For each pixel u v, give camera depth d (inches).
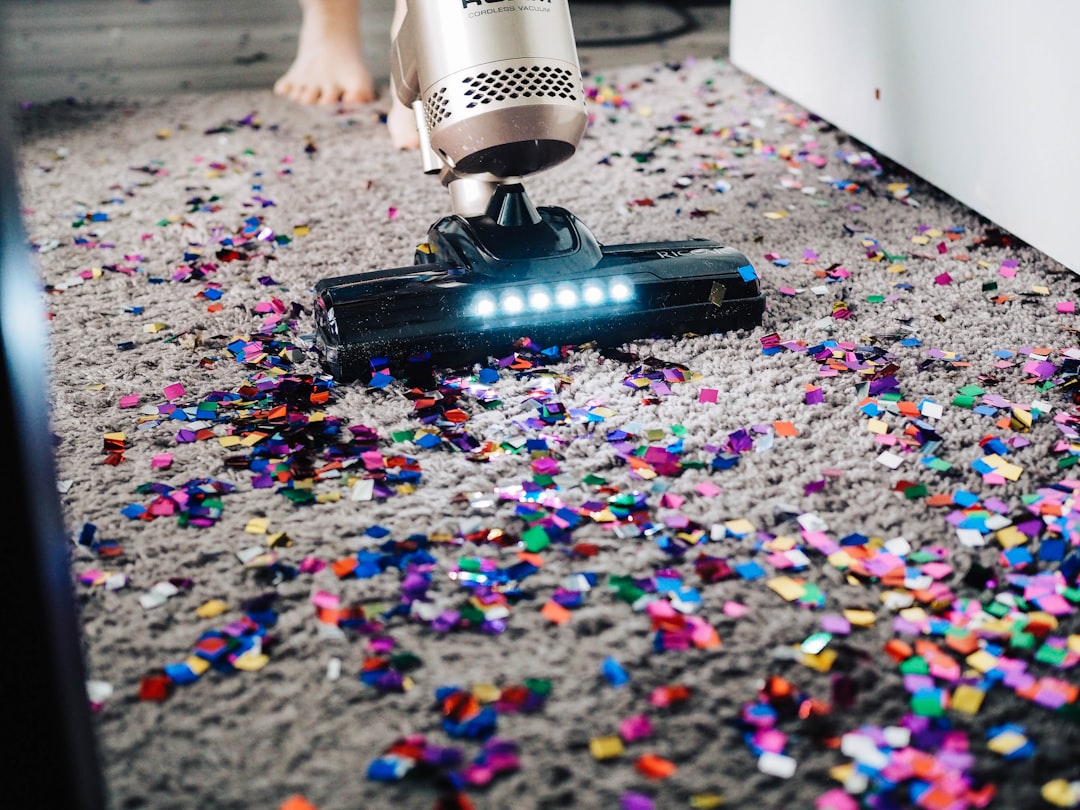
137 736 25.5
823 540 29.0
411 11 34.5
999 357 35.3
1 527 18.7
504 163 34.7
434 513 30.1
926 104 44.9
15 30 78.7
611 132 52.2
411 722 25.7
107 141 52.7
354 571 28.5
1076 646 26.6
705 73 59.9
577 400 33.7
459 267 35.2
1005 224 41.7
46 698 19.5
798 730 25.4
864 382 34.3
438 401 33.3
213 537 29.6
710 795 24.4
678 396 33.8
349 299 34.0
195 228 44.4
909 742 25.2
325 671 26.6
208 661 26.8
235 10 86.4
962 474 30.9
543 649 26.9
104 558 29.2
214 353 36.6
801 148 50.1
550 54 34.0
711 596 27.9
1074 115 37.9
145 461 32.1
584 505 30.0
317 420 32.7
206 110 56.2
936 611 27.5
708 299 36.1
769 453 31.8
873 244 41.9
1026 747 25.0
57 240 43.7
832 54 50.6
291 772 25.0
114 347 37.0
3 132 19.1
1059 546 28.5
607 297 35.3
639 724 25.4
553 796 24.5
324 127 53.8
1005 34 40.3
